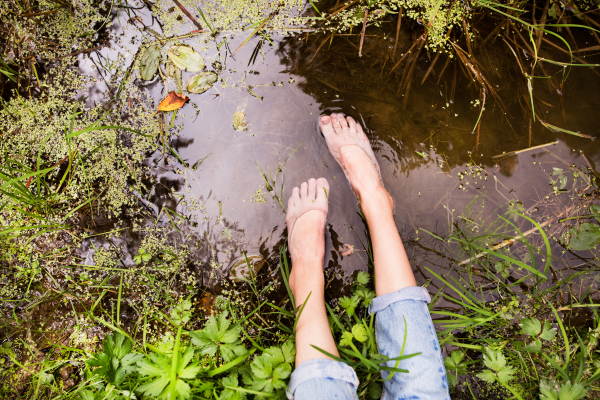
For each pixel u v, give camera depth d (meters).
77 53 1.62
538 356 1.37
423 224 1.54
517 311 1.43
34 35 1.63
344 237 1.53
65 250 1.51
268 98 1.61
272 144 1.59
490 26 1.63
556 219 1.52
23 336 1.43
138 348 1.38
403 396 1.02
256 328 1.44
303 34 1.63
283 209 1.56
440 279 1.37
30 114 1.59
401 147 1.59
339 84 1.62
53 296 1.47
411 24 1.64
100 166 1.56
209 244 1.52
